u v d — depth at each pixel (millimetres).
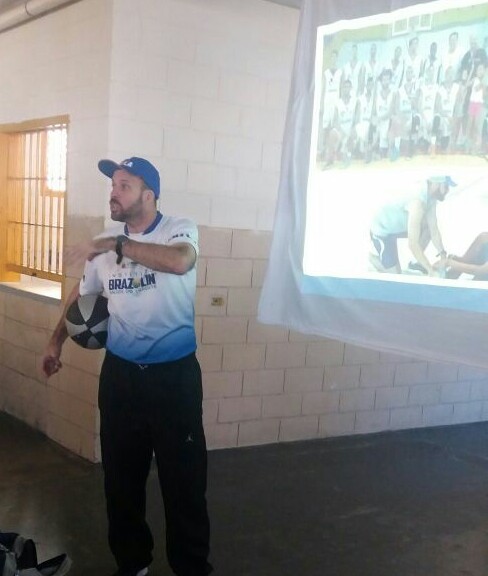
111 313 2916
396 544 3703
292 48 5129
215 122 4848
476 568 3480
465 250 2691
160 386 2854
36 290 5391
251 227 5062
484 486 4672
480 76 2666
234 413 5125
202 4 4688
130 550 3076
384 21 3012
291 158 3377
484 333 2637
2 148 5621
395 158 2949
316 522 3926
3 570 2258
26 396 5363
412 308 2881
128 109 4484
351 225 3113
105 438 2975
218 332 4992
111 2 4363
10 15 5215
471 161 2682
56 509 3891
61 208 5121
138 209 2893
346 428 5625
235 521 3873
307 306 3289
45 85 5051
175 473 2900
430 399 6027
